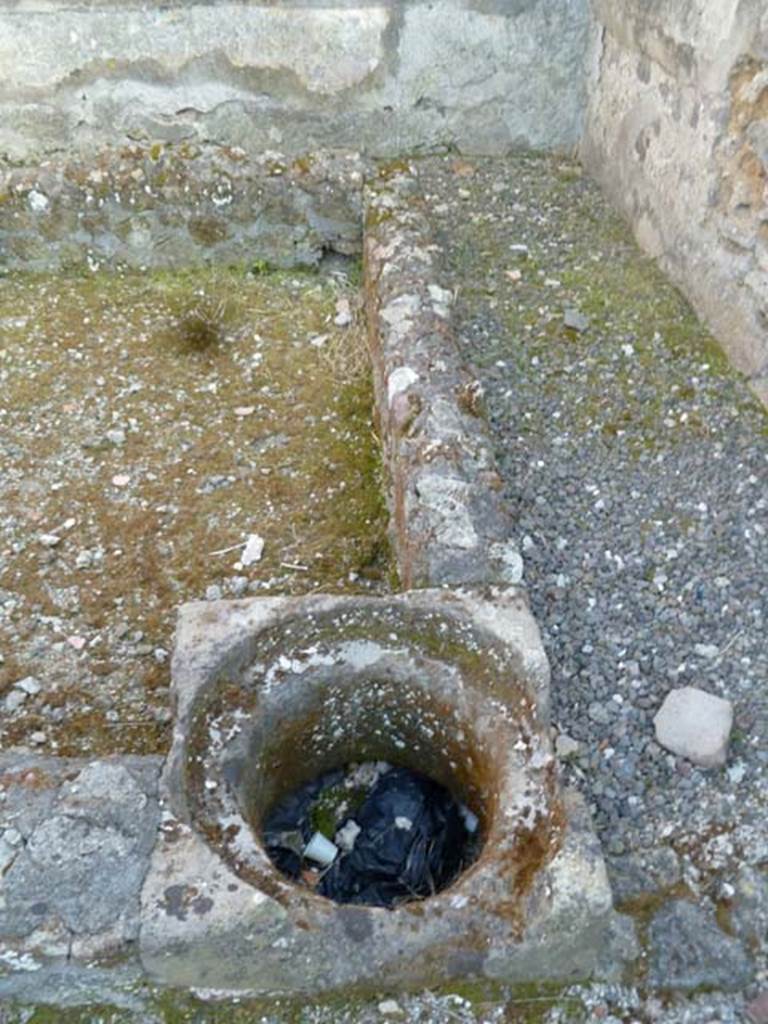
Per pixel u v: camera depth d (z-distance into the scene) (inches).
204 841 72.6
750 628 100.0
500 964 70.6
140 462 127.6
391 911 70.0
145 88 170.1
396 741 90.7
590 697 94.9
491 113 177.2
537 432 122.3
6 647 104.5
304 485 124.7
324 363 144.6
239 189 156.1
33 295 157.4
